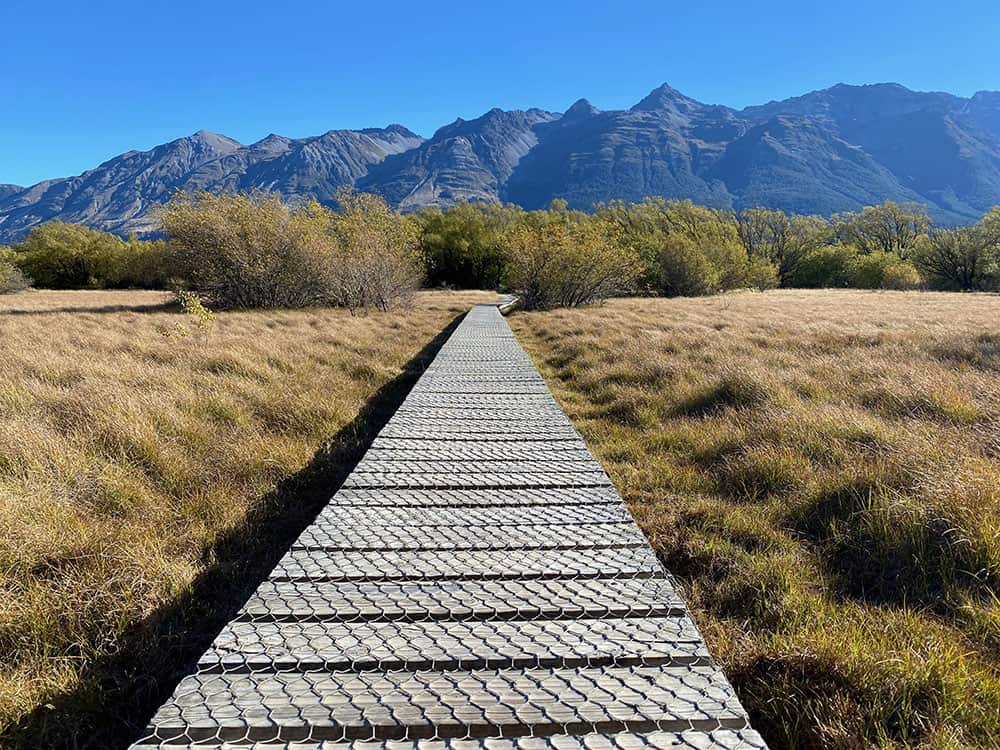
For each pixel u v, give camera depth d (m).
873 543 2.77
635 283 26.36
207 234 17.30
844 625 2.15
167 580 2.48
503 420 4.37
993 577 2.39
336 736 1.21
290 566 2.03
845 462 3.68
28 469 3.42
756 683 1.85
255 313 15.80
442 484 2.93
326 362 8.19
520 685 1.38
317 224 18.67
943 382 5.32
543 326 14.08
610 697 1.34
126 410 4.48
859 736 1.58
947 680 1.71
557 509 2.62
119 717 1.84
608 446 4.66
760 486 3.67
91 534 2.69
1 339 8.97
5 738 1.72
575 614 1.73
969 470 3.04
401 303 19.69
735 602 2.44
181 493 3.52
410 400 5.11
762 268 38.09
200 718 1.24
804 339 9.74
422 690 1.36
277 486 3.75
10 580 2.32
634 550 2.20
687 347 9.02
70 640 2.12
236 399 5.45
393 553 2.15
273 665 1.45
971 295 29.58
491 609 1.73
